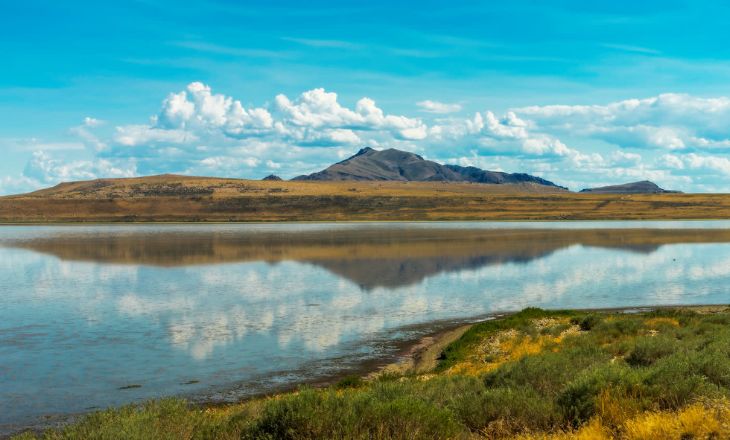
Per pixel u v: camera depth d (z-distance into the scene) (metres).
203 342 25.58
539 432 8.99
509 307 34.22
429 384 12.81
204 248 76.56
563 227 128.25
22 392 18.58
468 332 26.23
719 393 9.50
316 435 7.93
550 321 27.62
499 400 9.97
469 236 97.00
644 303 35.06
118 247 79.44
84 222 177.12
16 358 22.83
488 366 18.64
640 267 53.06
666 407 9.28
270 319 30.75
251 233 112.00
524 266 54.44
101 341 25.75
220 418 10.12
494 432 9.32
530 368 12.55
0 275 50.44
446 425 8.28
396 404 8.31
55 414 16.59
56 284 44.53
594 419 8.78
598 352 16.55
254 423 8.56
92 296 38.50
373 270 52.16
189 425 9.13
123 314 32.19
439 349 24.20
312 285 43.25
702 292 38.88
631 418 8.65
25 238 101.19
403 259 61.06
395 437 7.94
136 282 45.41
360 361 22.45
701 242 81.25
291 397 8.61
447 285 42.94
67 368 21.38
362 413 8.13
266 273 50.50
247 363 22.12
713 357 11.43
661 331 22.84
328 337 26.62
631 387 9.70
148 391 18.70
